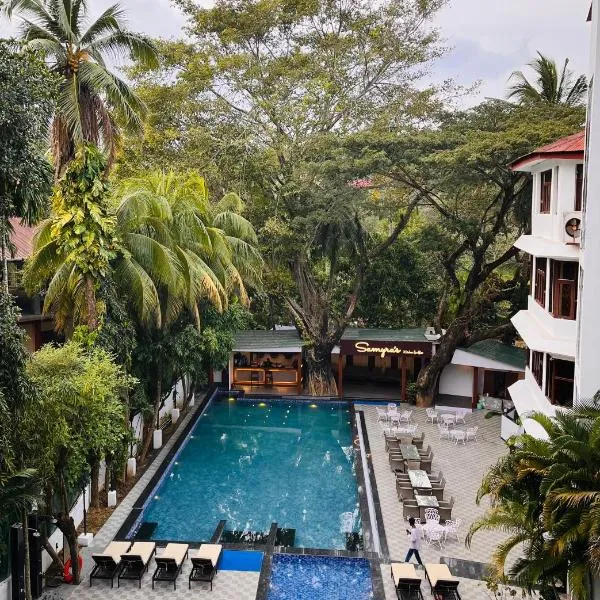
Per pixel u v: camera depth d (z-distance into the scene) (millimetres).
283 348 34844
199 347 25031
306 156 32031
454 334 31812
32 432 13117
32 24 17859
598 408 13305
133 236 20172
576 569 11031
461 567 17109
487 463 25094
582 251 15516
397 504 21297
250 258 28656
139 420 25703
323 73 32625
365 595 15805
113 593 15586
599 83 14273
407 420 29844
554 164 18797
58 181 17359
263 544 18219
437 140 27609
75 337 17203
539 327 19656
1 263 12602
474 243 31203
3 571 13844
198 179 27266
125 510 20375
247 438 29109
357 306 40375
